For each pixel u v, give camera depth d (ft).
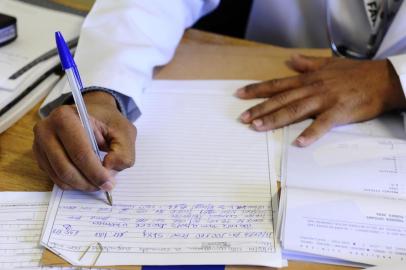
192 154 1.92
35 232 1.61
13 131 2.02
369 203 1.62
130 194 1.73
